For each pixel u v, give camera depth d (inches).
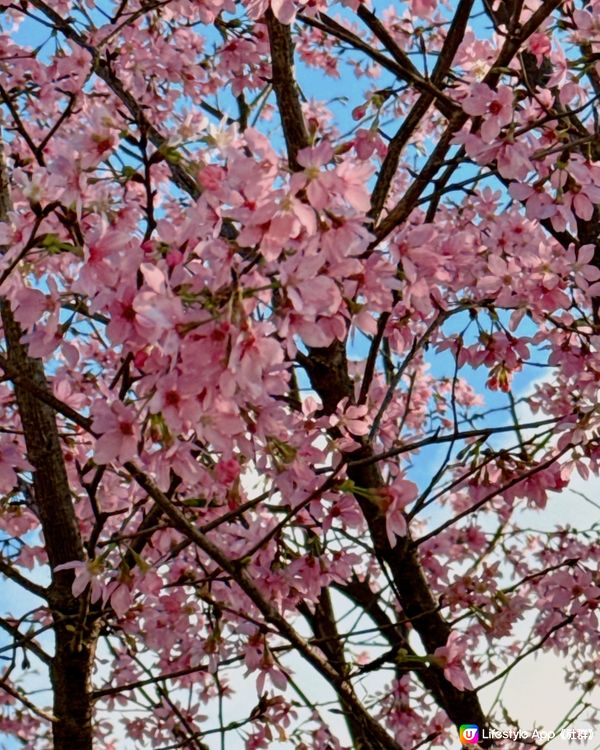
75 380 209.3
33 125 217.5
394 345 159.9
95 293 85.4
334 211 80.4
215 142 86.0
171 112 215.3
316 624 183.9
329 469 128.2
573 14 147.9
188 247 82.7
